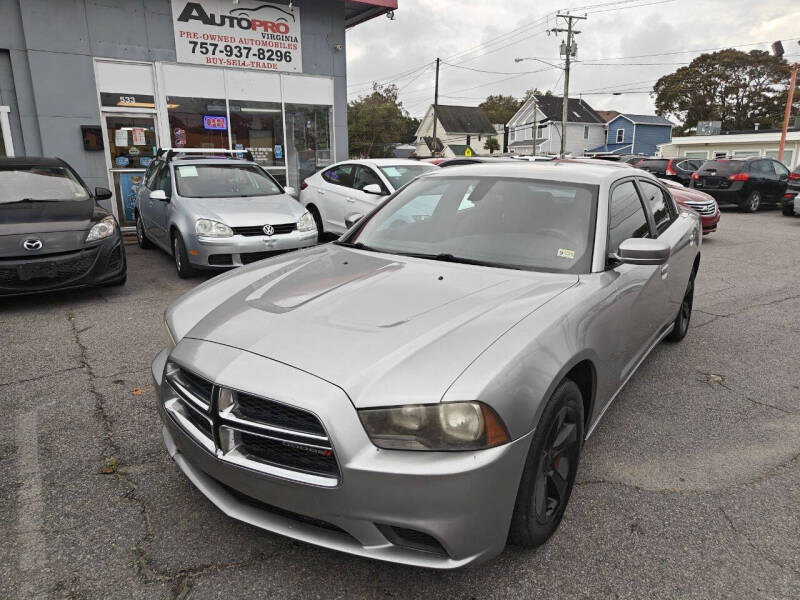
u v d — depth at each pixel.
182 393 2.19
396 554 1.90
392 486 1.80
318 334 2.14
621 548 2.32
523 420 1.93
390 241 3.27
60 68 9.75
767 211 17.19
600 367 2.56
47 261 5.55
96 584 2.09
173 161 7.95
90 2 9.83
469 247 3.00
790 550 2.32
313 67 12.51
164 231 7.66
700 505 2.62
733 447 3.15
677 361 4.45
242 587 2.08
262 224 6.76
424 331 2.12
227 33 11.27
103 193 7.22
